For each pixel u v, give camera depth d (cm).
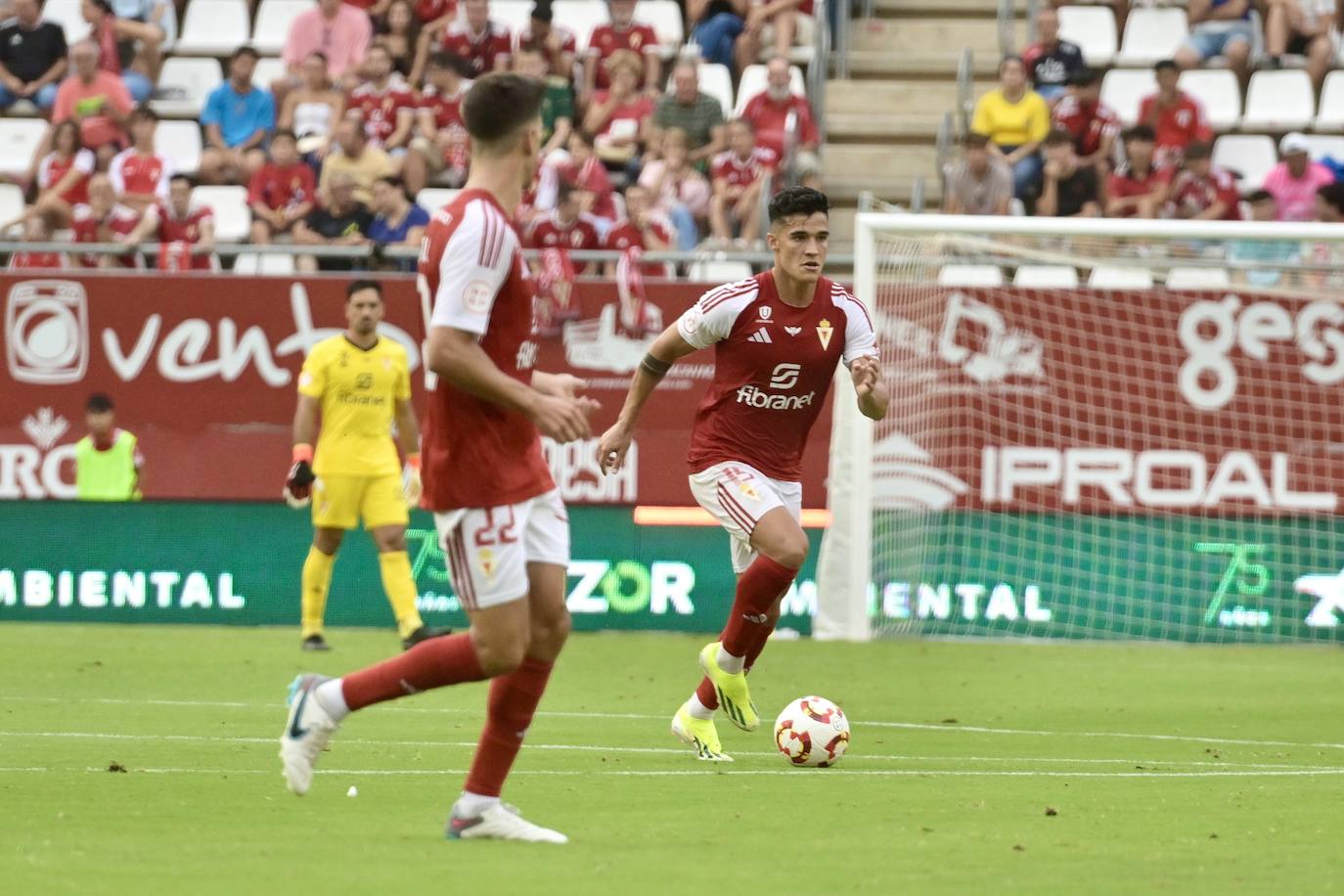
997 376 5397
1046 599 5356
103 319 5488
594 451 5372
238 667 4175
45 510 5434
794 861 1811
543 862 1775
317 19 6962
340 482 4459
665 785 2430
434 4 7006
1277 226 4950
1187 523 5344
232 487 5459
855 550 5159
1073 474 5372
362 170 6231
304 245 6053
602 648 4875
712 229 6147
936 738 3084
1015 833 2028
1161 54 7281
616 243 5819
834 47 7306
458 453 1848
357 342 4434
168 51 7394
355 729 3058
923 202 6662
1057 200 6322
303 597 4650
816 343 2852
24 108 7081
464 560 1853
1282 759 2830
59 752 2703
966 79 6712
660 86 7044
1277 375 5344
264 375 5469
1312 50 7050
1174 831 2059
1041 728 3262
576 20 7412
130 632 5162
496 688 1916
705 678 2744
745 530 2792
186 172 6850
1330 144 6781
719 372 2909
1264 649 5212
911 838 1981
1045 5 7231
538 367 5406
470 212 1800
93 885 1611
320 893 1584
